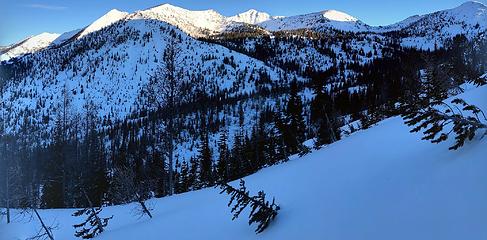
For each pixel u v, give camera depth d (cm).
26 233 1889
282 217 541
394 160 550
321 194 554
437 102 449
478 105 626
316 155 1081
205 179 4038
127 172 2225
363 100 7306
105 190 4116
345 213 421
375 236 333
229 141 11856
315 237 404
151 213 1627
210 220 762
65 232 1841
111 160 7181
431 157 456
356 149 813
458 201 308
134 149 9206
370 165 592
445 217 297
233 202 838
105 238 1164
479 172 332
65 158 4347
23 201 2275
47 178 4219
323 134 2967
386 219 352
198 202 1232
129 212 1848
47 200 4103
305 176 760
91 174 4334
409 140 649
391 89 6900
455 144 450
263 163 3694
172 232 801
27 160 5719
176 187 4672
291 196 640
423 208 333
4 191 2397
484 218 264
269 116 10731
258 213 550
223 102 17450
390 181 445
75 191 4072
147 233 907
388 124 1083
